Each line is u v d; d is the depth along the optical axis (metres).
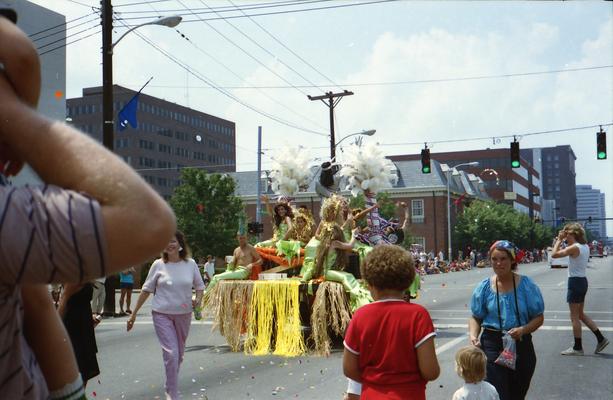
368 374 3.50
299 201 70.62
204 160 140.25
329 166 13.20
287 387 7.93
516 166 31.34
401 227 12.70
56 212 0.99
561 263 53.25
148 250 1.05
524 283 5.37
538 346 10.91
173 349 7.03
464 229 78.69
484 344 5.39
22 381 1.18
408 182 78.56
